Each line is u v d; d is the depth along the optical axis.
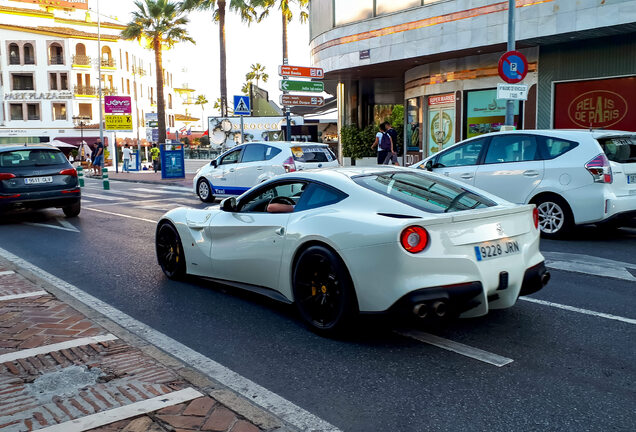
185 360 4.07
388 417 3.21
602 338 4.44
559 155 8.46
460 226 4.13
